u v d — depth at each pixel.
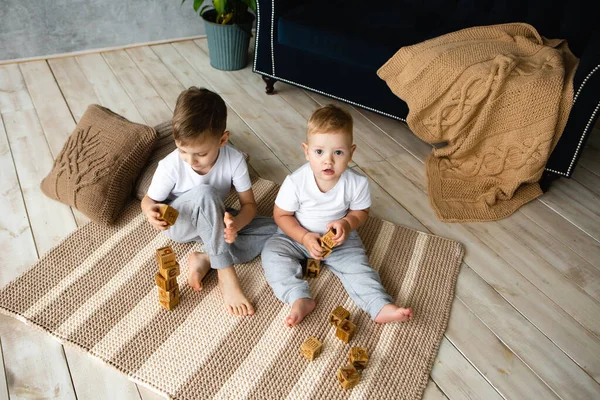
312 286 1.42
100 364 1.20
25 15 2.39
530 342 1.34
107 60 2.60
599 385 1.25
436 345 1.30
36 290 1.34
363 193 1.40
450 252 1.60
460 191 1.85
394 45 1.97
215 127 1.25
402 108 2.08
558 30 2.12
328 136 1.25
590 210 1.86
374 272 1.40
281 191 1.39
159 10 2.71
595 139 2.31
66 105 2.19
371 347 1.27
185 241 1.49
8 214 1.59
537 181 1.88
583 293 1.51
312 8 2.24
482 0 2.23
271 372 1.20
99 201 1.53
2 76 2.36
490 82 1.68
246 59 2.64
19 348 1.21
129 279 1.40
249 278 1.43
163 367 1.19
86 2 2.49
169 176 1.34
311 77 2.24
